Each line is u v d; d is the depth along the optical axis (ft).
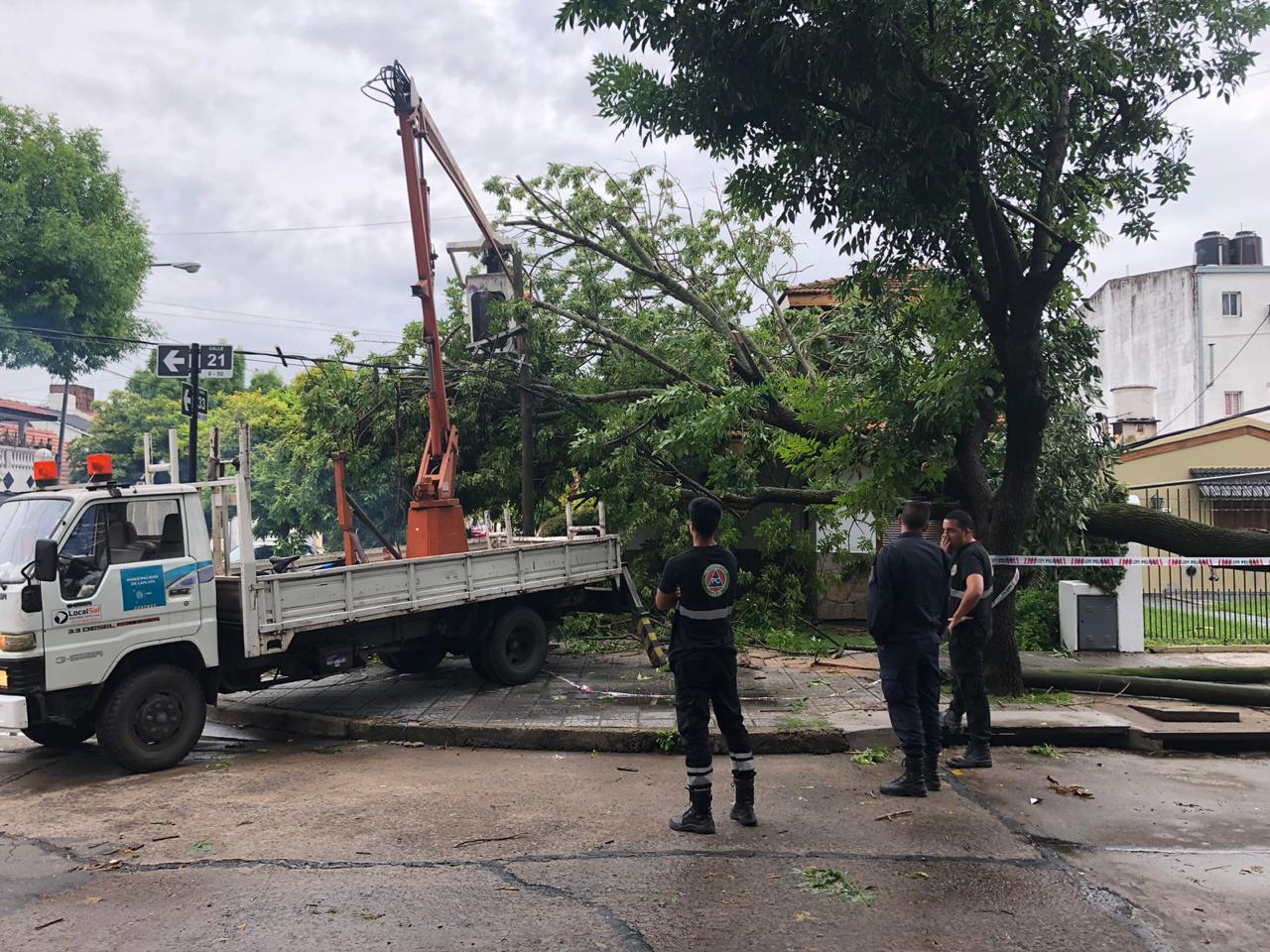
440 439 32.48
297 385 47.80
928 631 18.78
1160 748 22.70
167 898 13.64
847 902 13.23
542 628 31.65
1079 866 14.75
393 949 11.83
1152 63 24.03
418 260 30.68
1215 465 66.08
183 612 22.52
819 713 25.02
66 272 64.80
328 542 67.97
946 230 24.32
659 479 41.27
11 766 22.53
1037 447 26.07
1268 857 15.20
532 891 13.74
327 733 25.48
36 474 23.59
